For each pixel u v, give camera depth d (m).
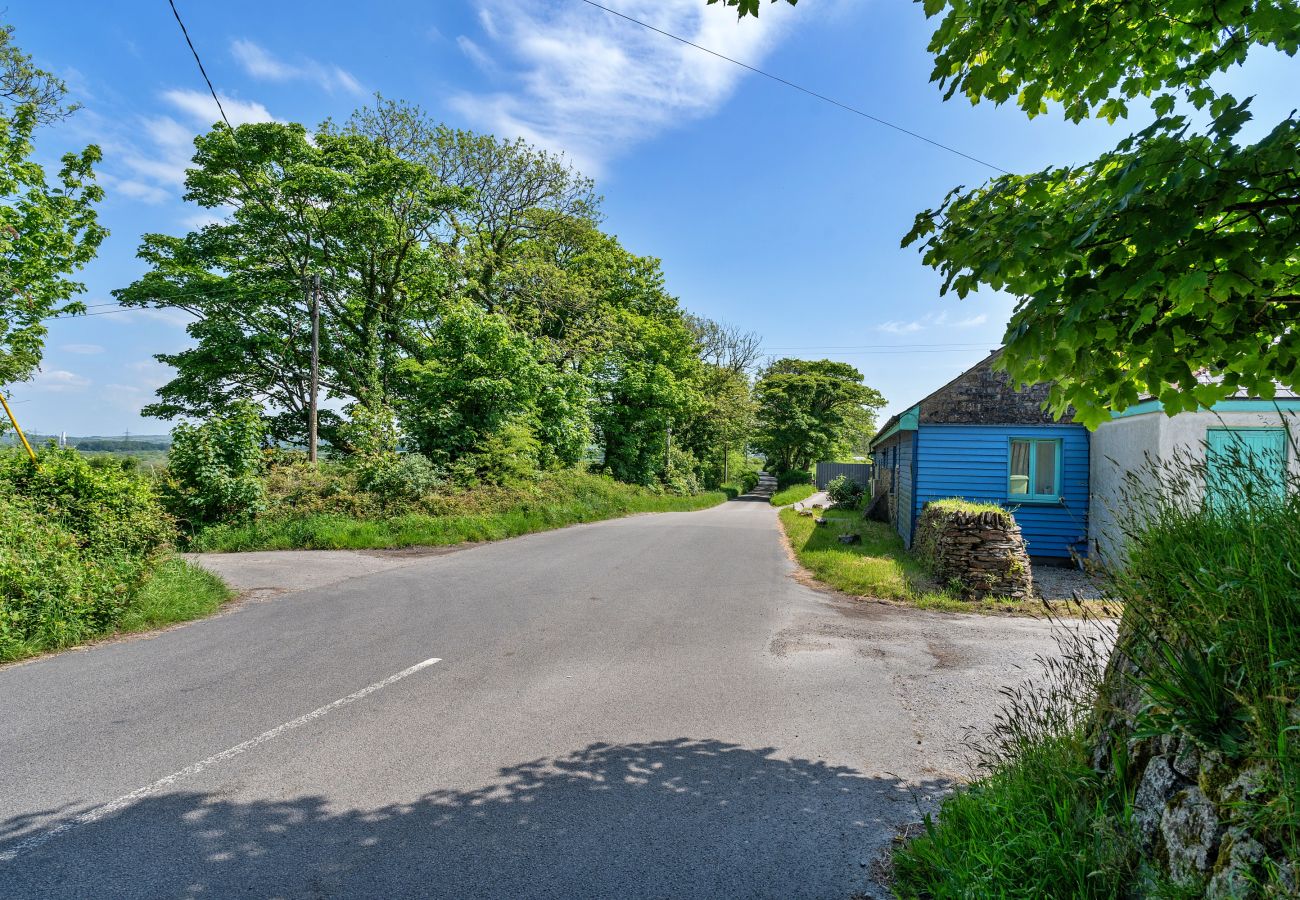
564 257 35.16
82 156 22.81
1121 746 2.79
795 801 3.78
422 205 27.78
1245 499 2.70
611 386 37.19
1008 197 3.25
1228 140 2.36
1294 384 3.03
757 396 56.84
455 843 3.34
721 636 7.43
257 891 2.94
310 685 5.71
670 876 3.07
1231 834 2.07
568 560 13.18
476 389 21.95
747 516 27.47
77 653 6.68
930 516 11.58
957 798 3.38
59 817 3.55
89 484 9.09
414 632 7.52
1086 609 3.41
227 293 26.52
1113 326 2.92
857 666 6.34
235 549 14.45
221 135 25.31
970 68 3.41
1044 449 13.52
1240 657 2.35
